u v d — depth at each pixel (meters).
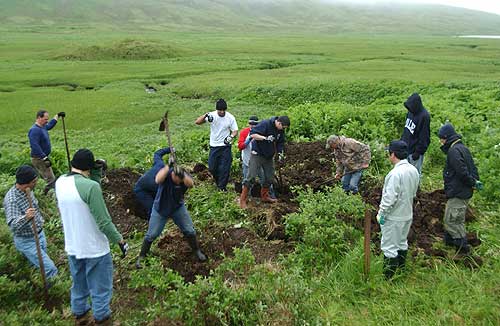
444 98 17.47
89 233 5.14
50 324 5.46
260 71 34.75
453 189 6.58
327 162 10.96
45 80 33.12
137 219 8.76
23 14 137.75
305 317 5.30
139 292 6.28
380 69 32.75
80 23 135.50
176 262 7.00
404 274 6.23
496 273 6.12
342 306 5.72
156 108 24.03
